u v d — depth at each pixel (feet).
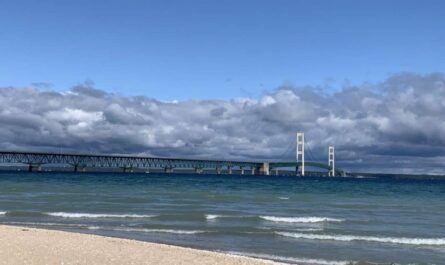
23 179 319.47
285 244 67.36
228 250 62.13
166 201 138.10
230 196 165.48
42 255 47.03
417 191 253.24
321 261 55.93
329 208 127.03
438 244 69.36
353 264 54.65
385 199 172.55
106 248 53.98
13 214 97.76
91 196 153.48
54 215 96.94
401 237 75.00
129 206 120.16
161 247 56.54
